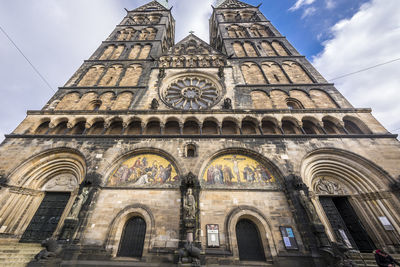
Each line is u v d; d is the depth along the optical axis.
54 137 18.98
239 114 20.81
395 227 13.86
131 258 13.16
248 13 45.12
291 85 25.25
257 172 16.95
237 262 12.66
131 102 23.56
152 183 16.30
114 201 15.34
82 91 25.62
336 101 22.64
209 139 18.66
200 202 15.19
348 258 11.82
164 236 13.64
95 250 13.14
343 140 18.06
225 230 13.98
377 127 18.88
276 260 12.69
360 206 15.75
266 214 14.63
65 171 18.44
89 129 20.66
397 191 14.67
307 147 17.83
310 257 12.52
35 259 11.13
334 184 17.11
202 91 26.39
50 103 23.59
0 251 13.11
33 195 17.08
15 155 17.59
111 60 31.50
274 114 20.61
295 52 31.73
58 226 14.94
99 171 16.50
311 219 13.29
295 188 15.10
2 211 15.13
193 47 34.44
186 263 11.31
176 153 17.62
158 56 32.16
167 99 25.28
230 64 29.92
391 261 10.60
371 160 16.47
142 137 18.89
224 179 16.50
